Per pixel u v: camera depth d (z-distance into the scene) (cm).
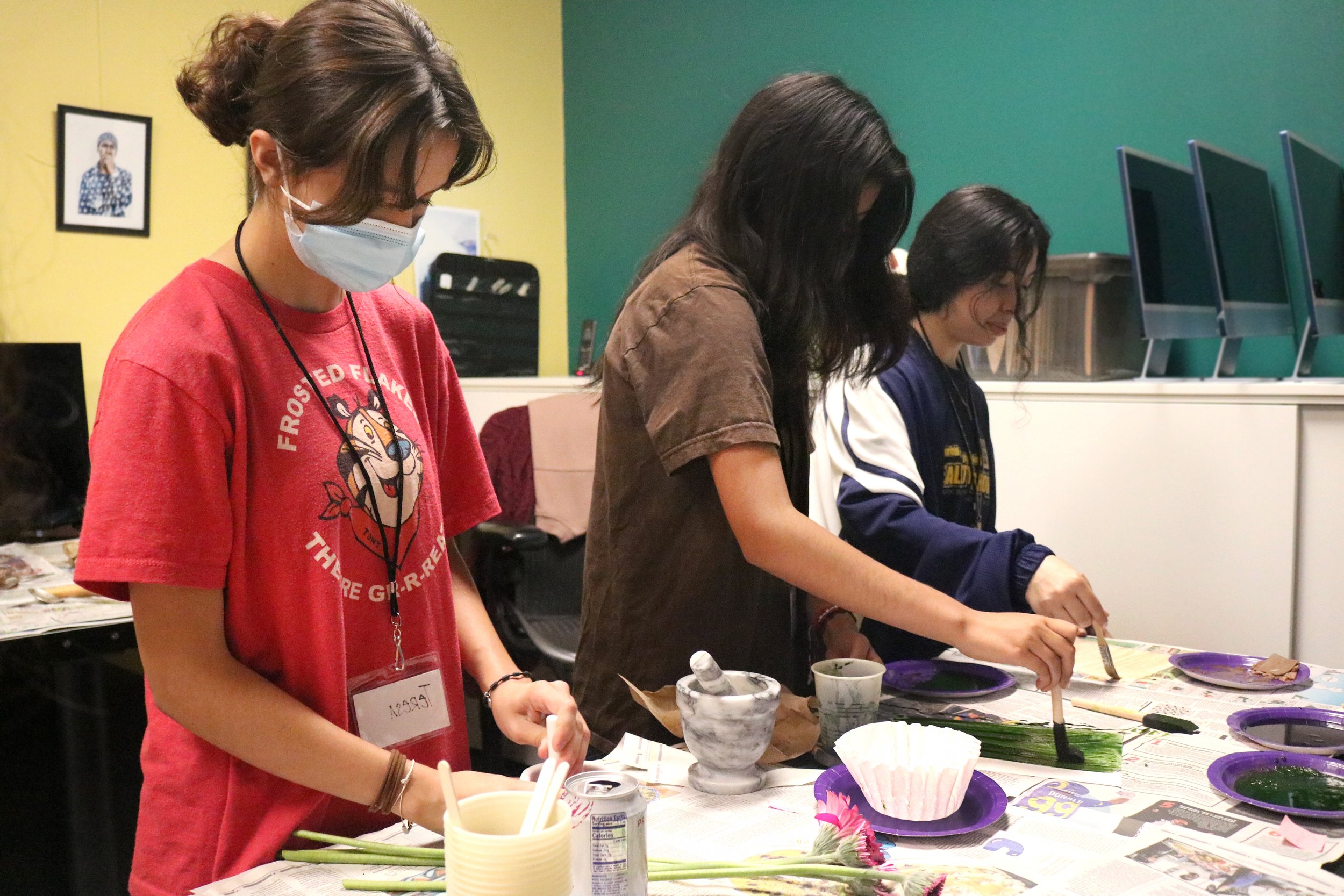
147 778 99
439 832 91
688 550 124
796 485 135
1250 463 213
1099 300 242
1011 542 140
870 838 82
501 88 390
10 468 261
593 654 133
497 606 262
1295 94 251
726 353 111
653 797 100
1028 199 294
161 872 97
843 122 116
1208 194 223
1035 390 242
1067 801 98
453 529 125
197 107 96
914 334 173
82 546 85
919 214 317
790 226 119
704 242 122
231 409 91
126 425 85
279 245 96
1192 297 245
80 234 290
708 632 127
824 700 114
